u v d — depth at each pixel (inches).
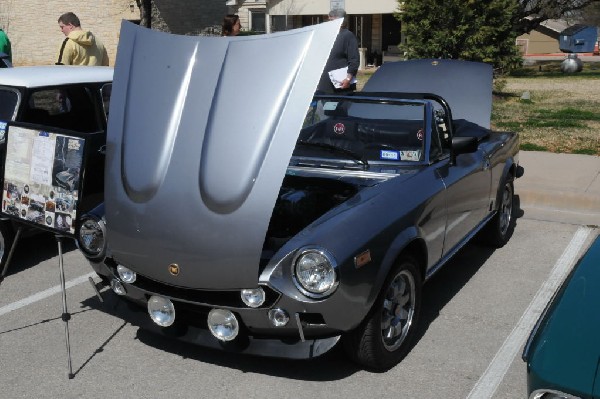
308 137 207.2
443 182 191.5
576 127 453.4
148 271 158.7
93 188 249.8
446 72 275.9
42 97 244.7
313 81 149.0
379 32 1229.7
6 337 190.7
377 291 156.5
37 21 912.3
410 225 169.8
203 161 152.7
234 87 154.4
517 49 628.4
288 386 162.7
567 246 261.1
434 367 170.9
